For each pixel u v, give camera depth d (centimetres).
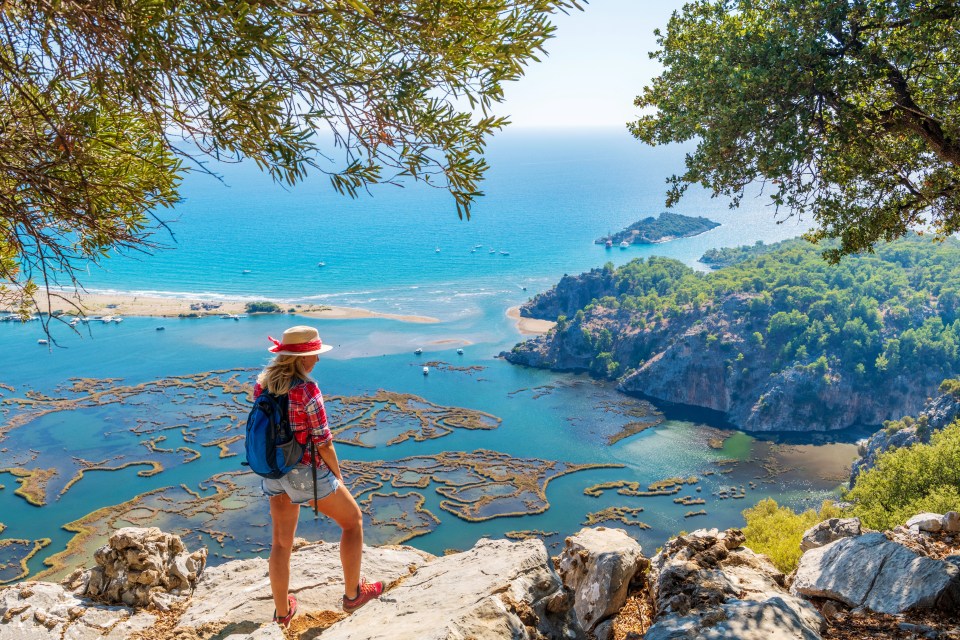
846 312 17425
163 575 677
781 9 988
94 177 381
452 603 475
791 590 719
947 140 957
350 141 353
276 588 552
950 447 3606
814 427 15462
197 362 18375
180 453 12506
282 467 486
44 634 601
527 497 11638
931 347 16112
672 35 1113
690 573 664
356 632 468
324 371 18550
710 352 17225
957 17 855
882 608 638
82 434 13300
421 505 11200
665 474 12800
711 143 1004
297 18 330
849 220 1079
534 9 340
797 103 966
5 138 335
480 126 365
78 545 9219
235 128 326
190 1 298
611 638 670
